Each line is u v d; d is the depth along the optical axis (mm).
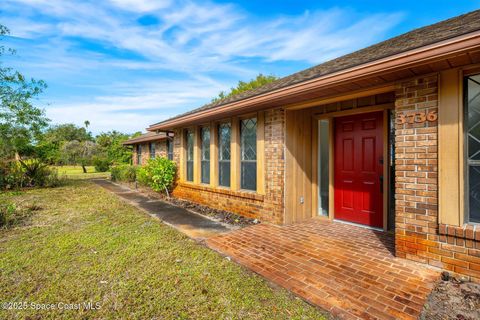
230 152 6215
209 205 6832
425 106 2971
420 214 3053
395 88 3229
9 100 11789
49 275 2963
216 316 2203
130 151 22594
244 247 3795
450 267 2844
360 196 4801
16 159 12320
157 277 2883
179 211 6422
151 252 3605
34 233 4562
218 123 6617
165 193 9102
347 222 5008
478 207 2777
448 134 2812
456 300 2350
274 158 5004
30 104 12398
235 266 3154
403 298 2398
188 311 2275
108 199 8328
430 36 3299
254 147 5633
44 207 6949
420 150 3023
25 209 6516
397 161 3221
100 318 2197
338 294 2490
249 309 2287
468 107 2812
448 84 2805
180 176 8180
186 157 8000
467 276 2725
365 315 2164
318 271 2980
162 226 4961
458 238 2785
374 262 3191
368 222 4691
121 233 4508
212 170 6668
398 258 3268
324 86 3439
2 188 10648
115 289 2645
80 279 2863
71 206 7105
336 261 3250
